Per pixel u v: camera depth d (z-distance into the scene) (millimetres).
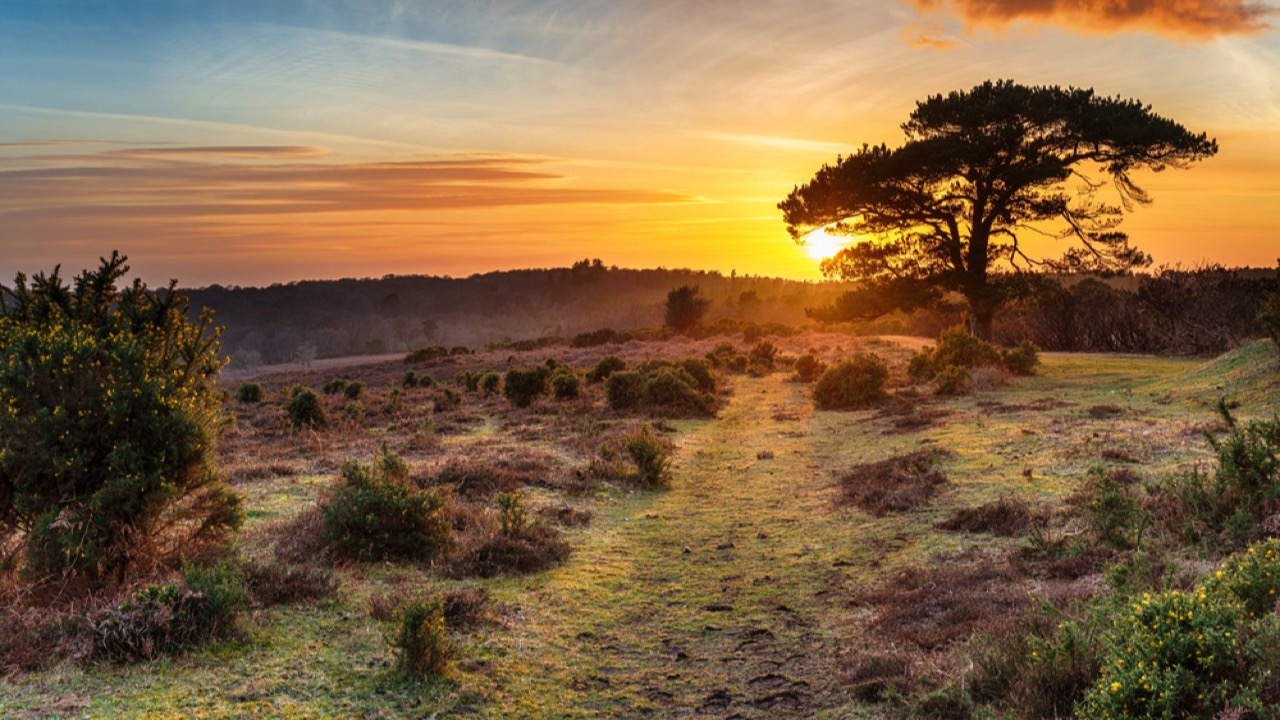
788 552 9750
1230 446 8008
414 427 21016
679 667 6477
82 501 7242
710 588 8531
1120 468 10664
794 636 7059
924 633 6414
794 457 16391
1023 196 37094
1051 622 5742
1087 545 7781
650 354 46562
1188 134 33406
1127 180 36750
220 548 7848
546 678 6145
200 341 9047
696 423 21703
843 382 22938
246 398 29391
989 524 9352
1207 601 4582
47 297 9148
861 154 37469
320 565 8406
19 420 7191
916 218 38250
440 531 9227
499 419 23062
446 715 5371
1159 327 34969
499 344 73000
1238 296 31328
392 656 6176
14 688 5359
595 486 13305
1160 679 4145
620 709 5703
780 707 5672
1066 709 4762
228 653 6086
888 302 37750
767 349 38375
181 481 7762
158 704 5234
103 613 6098
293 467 14594
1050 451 12617
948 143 34750
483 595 7520
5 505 7301
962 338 27156
